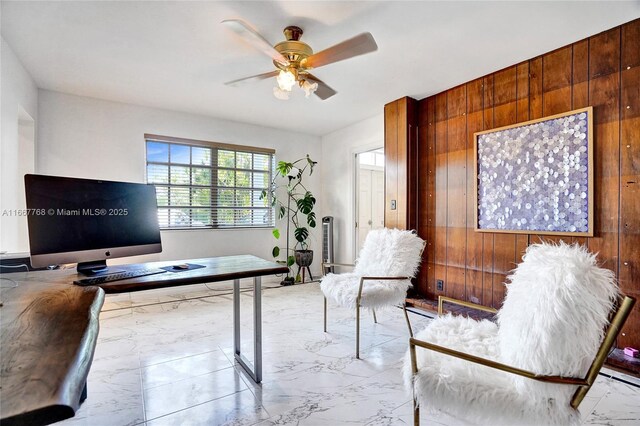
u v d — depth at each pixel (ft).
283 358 7.19
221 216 14.20
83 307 3.31
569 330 3.22
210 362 7.01
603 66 7.14
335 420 5.03
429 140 11.25
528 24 6.84
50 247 4.95
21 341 2.37
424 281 11.38
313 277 16.57
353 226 15.06
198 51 8.10
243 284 14.70
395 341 8.19
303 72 7.34
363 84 10.18
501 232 9.04
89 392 5.79
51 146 10.78
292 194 15.89
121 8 6.35
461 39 7.46
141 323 9.53
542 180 8.14
